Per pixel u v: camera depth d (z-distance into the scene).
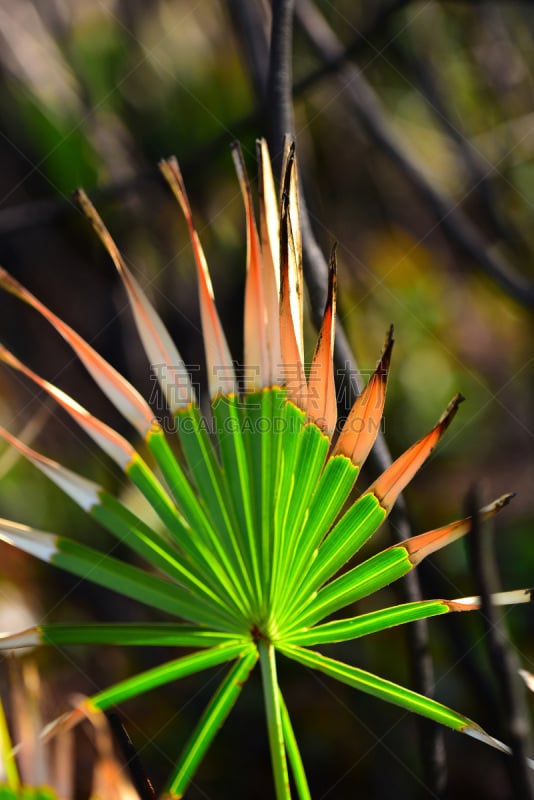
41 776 1.89
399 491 1.96
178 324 4.25
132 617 4.23
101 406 4.17
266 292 1.98
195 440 1.97
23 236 4.16
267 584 1.96
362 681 1.96
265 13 2.83
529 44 5.20
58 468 1.95
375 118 3.64
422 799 3.64
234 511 1.96
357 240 5.59
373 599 4.45
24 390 4.16
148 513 2.46
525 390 6.21
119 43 4.23
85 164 3.90
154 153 4.20
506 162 5.14
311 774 4.09
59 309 4.25
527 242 5.31
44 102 3.87
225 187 4.23
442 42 5.23
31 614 3.82
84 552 1.93
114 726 2.02
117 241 4.26
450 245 5.84
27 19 4.04
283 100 2.26
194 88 4.27
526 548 5.09
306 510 1.97
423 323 6.16
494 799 3.74
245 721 4.39
